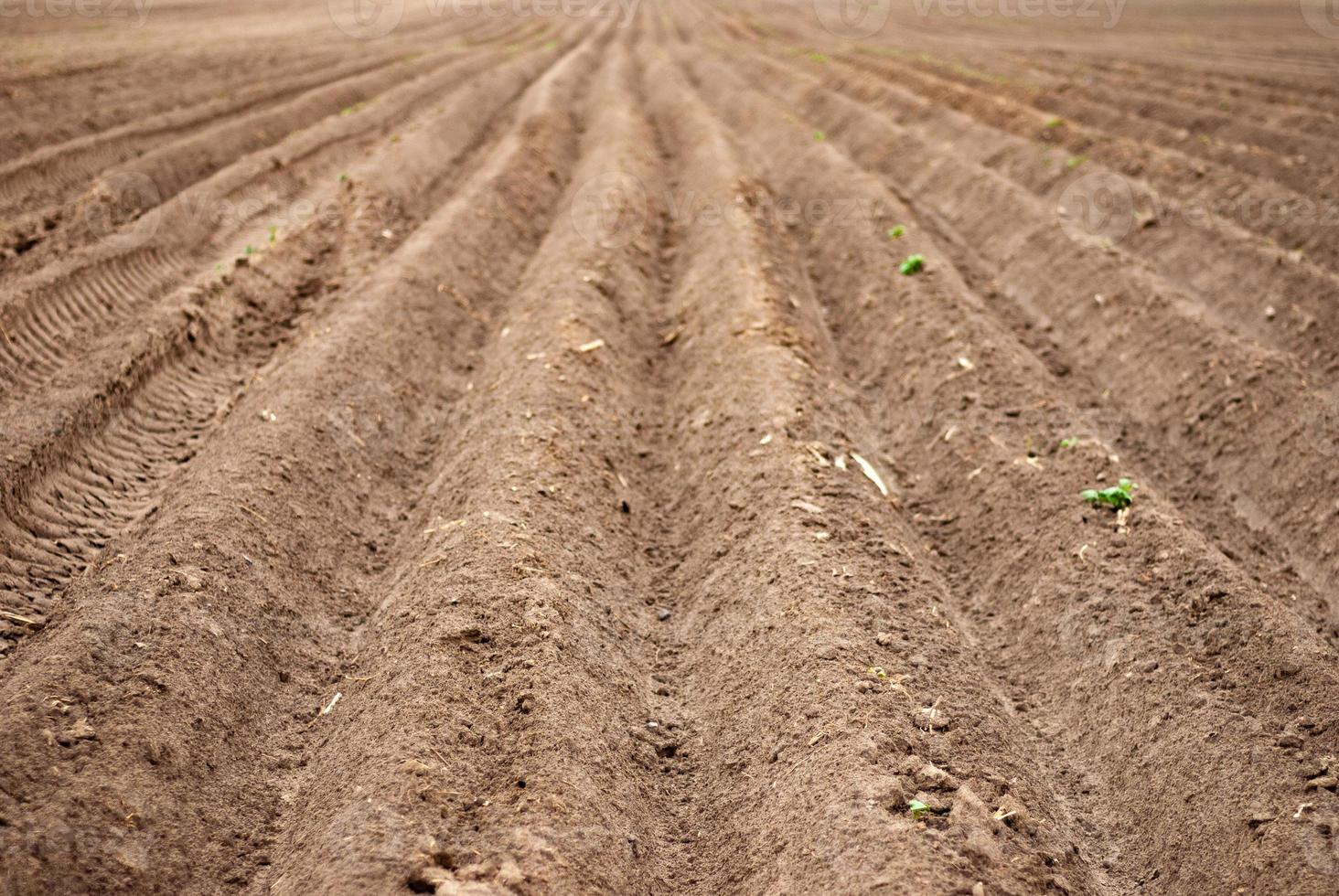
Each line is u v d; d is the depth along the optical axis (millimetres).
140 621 4574
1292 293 8375
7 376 6805
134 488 6074
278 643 4945
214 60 19469
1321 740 4250
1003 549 5918
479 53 25234
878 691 4465
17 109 13367
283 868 3842
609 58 24938
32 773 3748
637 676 4992
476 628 4738
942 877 3541
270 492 5672
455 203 10805
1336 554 5922
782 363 7258
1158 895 4066
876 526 5820
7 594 4922
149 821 3826
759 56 24203
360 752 4180
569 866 3688
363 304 7941
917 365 7789
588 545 5602
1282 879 3752
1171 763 4387
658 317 9055
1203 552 5359
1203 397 7352
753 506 5859
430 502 6223
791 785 4125
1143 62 21609
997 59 22969
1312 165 11727
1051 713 4980
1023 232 10430
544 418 6543
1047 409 6922
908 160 13773
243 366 7824
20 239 9148
